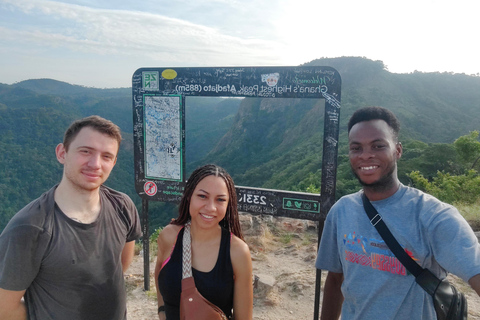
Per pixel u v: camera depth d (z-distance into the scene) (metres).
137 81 3.43
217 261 1.58
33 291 1.54
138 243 5.38
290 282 3.74
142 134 3.50
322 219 2.82
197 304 1.50
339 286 1.73
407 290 1.31
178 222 1.73
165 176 3.48
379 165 1.41
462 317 1.29
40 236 1.46
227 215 1.72
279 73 2.84
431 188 13.12
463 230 1.22
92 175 1.59
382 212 1.41
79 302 1.59
